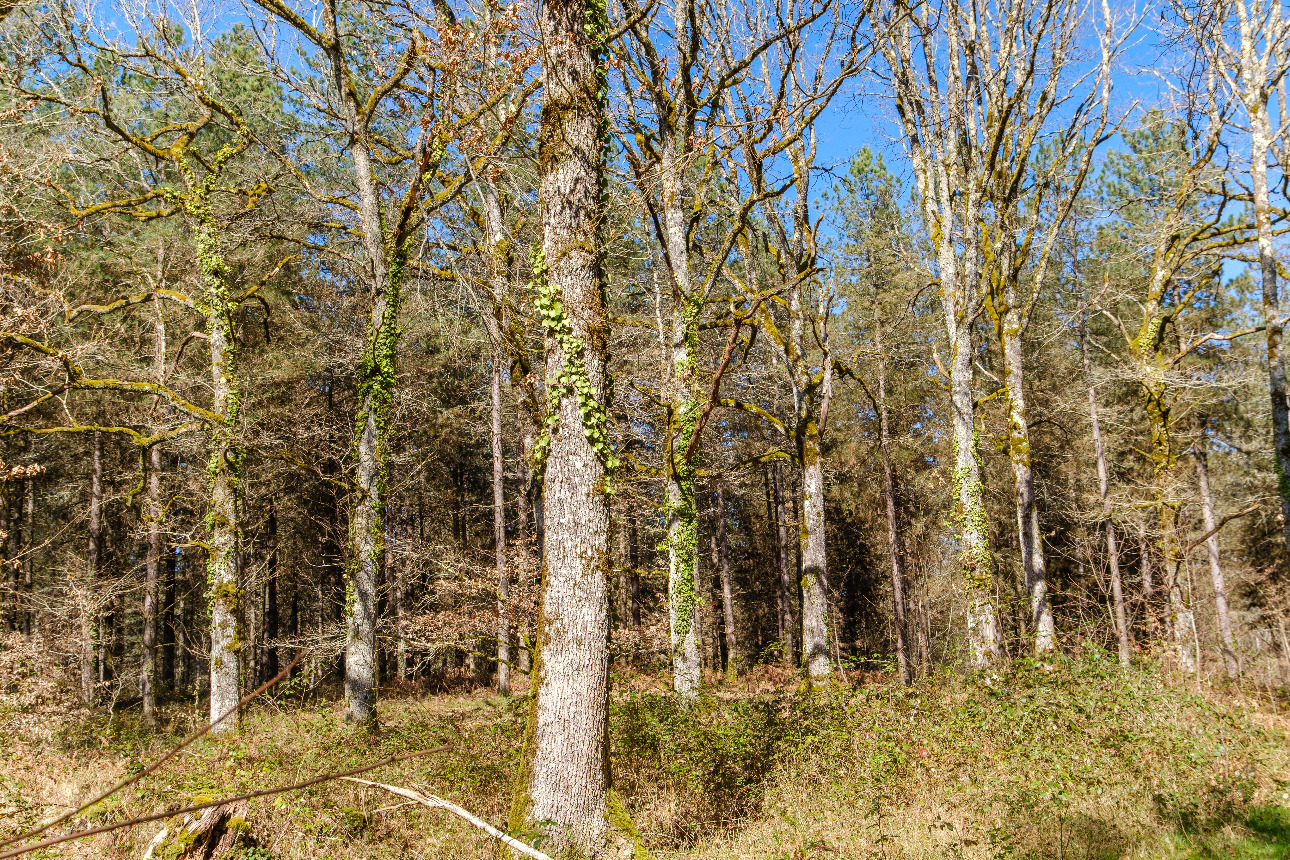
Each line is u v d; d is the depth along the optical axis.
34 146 12.92
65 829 6.66
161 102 17.28
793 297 16.03
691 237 14.27
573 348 7.09
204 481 19.00
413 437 24.31
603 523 6.95
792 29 11.17
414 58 11.45
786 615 27.92
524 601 14.52
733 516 34.78
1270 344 13.16
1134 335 25.11
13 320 12.29
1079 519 20.52
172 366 15.27
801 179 15.55
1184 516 19.23
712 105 12.25
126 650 29.83
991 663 12.89
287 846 6.38
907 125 16.91
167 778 8.09
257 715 13.13
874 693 11.29
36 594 17.05
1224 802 7.39
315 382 22.66
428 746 9.49
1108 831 6.80
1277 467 12.92
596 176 7.47
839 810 7.66
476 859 6.36
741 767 8.62
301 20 12.43
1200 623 16.98
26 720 10.66
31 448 20.00
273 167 15.82
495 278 11.91
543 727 6.58
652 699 11.86
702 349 20.16
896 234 23.55
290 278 21.83
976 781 8.18
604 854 6.21
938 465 26.98
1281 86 15.65
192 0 14.33
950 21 15.88
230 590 14.15
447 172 13.30
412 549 17.34
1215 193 18.03
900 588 24.23
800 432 15.63
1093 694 10.12
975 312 15.30
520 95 9.58
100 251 17.75
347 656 12.04
